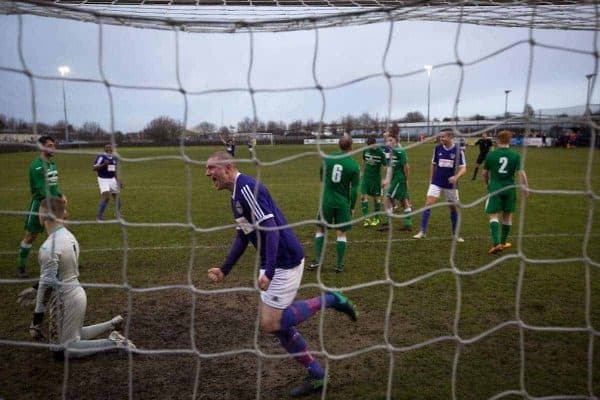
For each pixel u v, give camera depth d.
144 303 4.49
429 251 6.25
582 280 4.98
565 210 9.35
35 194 5.27
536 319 3.97
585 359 3.29
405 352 3.44
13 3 2.37
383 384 3.01
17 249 6.62
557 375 3.08
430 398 2.85
